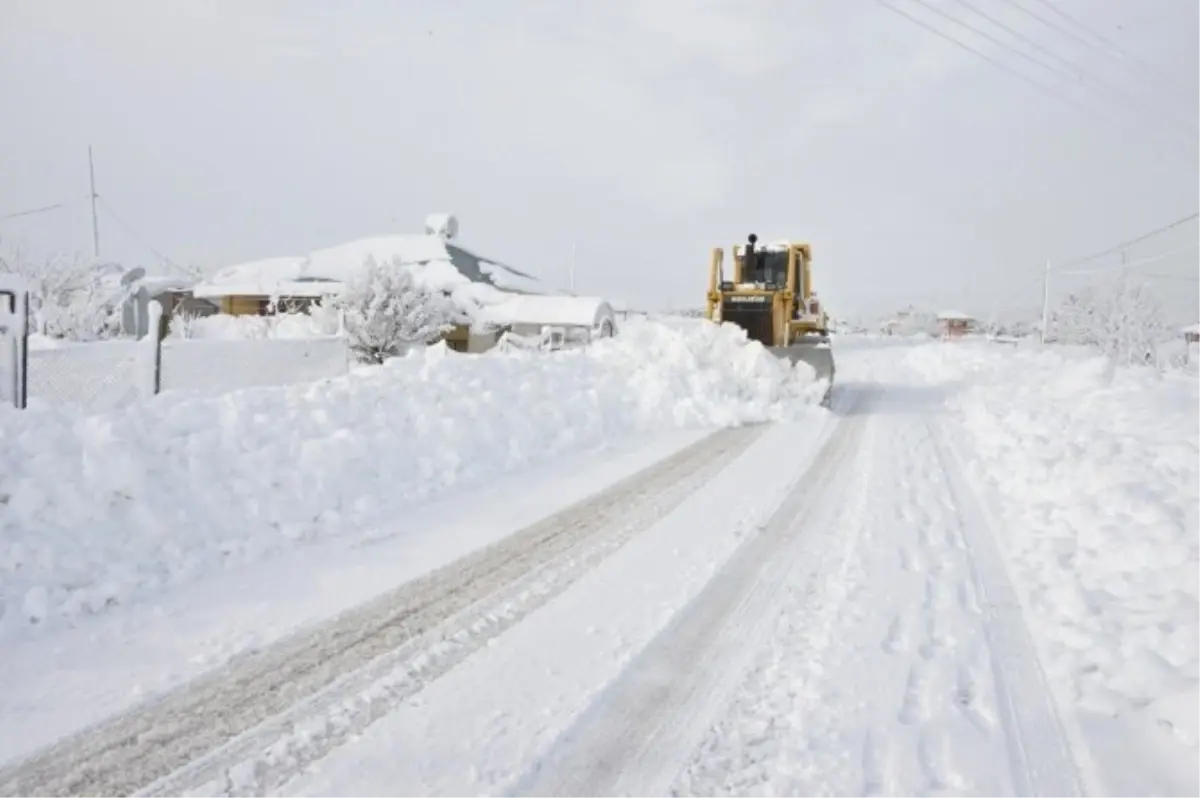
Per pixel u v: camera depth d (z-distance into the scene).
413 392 8.22
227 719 3.07
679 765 2.86
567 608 4.27
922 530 5.84
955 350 31.70
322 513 5.68
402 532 5.58
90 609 4.04
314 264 35.69
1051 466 7.36
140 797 2.59
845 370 25.27
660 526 5.88
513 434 8.38
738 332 13.31
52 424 5.19
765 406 12.00
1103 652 3.69
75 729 2.96
